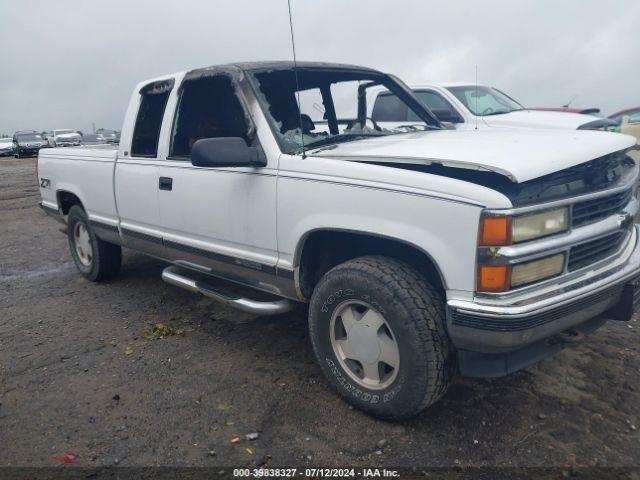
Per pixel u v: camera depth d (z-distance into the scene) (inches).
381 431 106.3
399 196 98.1
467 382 122.6
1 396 125.3
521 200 92.4
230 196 129.8
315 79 150.3
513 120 284.2
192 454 102.0
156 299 188.2
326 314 112.4
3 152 1403.8
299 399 119.3
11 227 343.0
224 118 150.6
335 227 107.7
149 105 160.4
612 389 117.6
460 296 93.1
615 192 107.5
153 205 156.2
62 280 216.8
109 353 146.3
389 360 105.0
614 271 104.6
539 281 94.4
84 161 189.2
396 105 182.2
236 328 160.4
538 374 124.6
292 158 116.4
